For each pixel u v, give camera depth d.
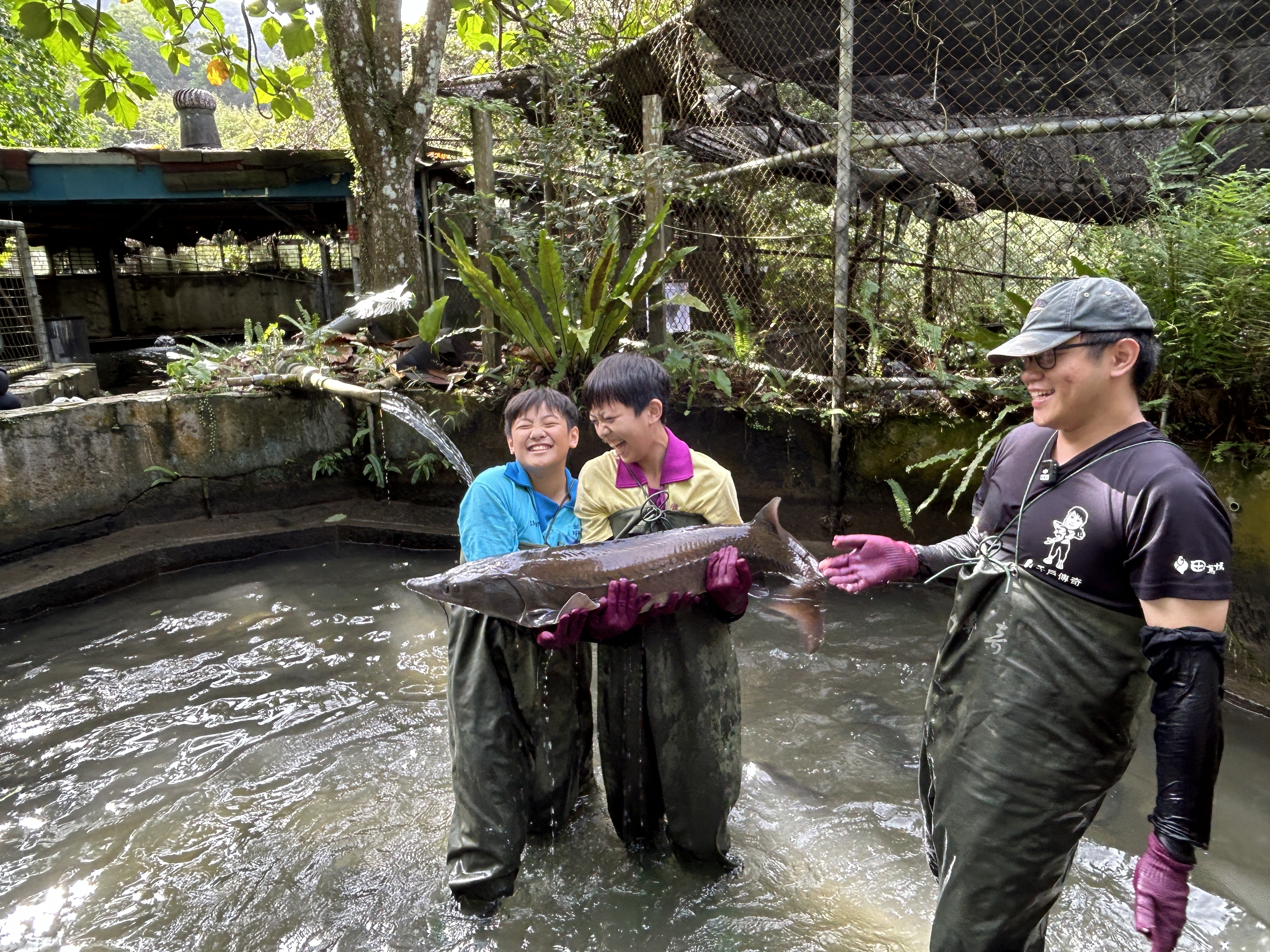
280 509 6.95
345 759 3.74
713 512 2.64
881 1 5.32
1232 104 4.89
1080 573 1.88
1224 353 4.24
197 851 3.16
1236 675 4.29
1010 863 1.99
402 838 3.21
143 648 4.86
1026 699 1.95
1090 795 1.95
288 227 16.58
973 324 5.36
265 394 6.80
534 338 6.36
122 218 16.08
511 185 8.02
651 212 6.37
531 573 2.26
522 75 8.73
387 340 8.27
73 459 6.10
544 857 3.02
